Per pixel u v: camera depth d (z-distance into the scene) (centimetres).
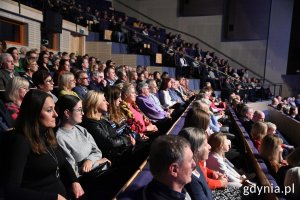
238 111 370
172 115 318
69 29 604
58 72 317
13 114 164
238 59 1001
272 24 952
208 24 1020
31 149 96
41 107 98
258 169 167
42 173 99
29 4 499
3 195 94
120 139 173
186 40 1054
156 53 733
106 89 206
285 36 950
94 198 127
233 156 222
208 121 163
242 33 986
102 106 172
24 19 471
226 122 368
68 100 138
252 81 889
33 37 499
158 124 281
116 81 354
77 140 142
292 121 500
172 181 80
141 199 84
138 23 948
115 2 1128
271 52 962
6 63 244
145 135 234
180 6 1049
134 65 681
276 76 966
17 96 172
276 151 179
